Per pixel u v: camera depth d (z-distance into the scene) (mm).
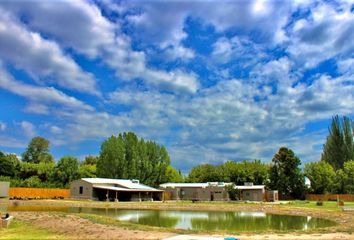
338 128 100125
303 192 84625
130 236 21453
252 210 52594
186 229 26547
